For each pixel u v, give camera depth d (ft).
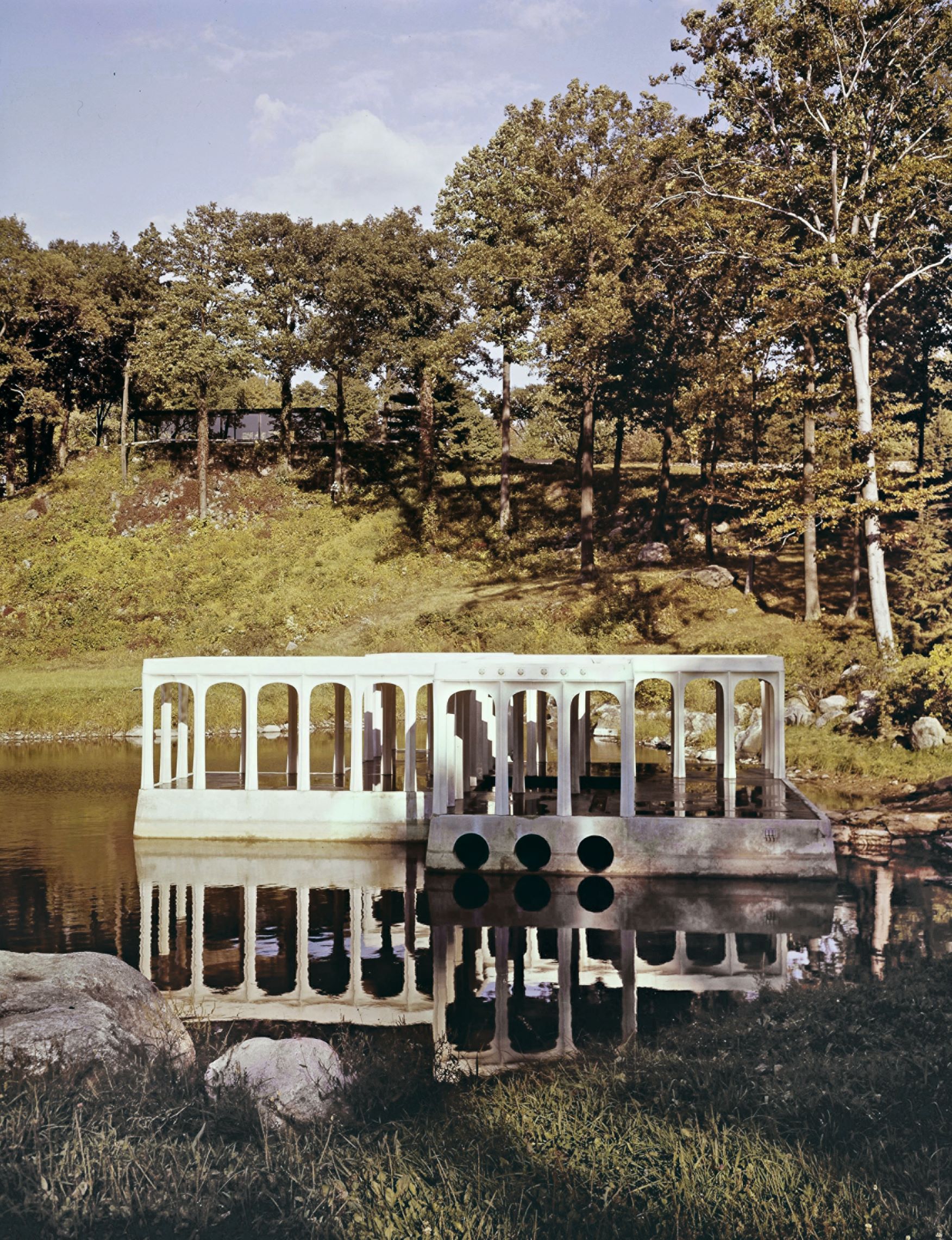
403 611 204.44
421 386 240.32
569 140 176.86
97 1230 24.34
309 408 287.89
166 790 101.14
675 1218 25.57
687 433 169.99
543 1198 27.07
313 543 234.99
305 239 240.12
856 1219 24.80
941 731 124.36
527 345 203.41
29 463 273.75
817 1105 32.45
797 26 136.36
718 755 106.01
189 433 287.07
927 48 133.39
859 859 86.58
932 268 143.33
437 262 228.43
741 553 204.64
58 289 246.27
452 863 85.97
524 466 265.54
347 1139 30.66
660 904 75.31
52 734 175.94
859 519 145.48
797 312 141.69
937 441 226.58
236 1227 25.00
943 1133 29.96
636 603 184.44
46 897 78.79
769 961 60.03
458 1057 45.29
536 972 59.98
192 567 228.84
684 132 152.97
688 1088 35.45
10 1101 30.04
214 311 234.99
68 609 221.46
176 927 70.85
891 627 154.40
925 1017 41.86
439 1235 24.67
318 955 64.44
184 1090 33.09
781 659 100.58
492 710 124.67
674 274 169.68
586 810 89.30
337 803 99.76
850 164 144.15
